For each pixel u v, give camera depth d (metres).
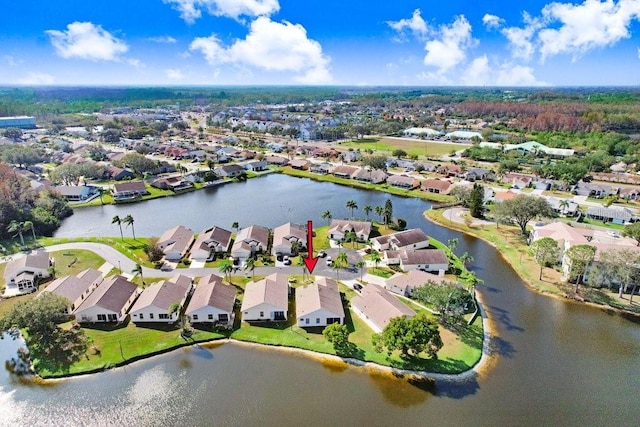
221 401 58.94
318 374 64.19
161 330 74.00
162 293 79.31
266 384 62.12
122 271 96.12
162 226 131.50
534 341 72.75
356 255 105.06
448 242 115.81
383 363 66.12
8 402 58.84
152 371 64.69
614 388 62.00
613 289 88.81
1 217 112.81
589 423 55.72
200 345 70.75
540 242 94.94
